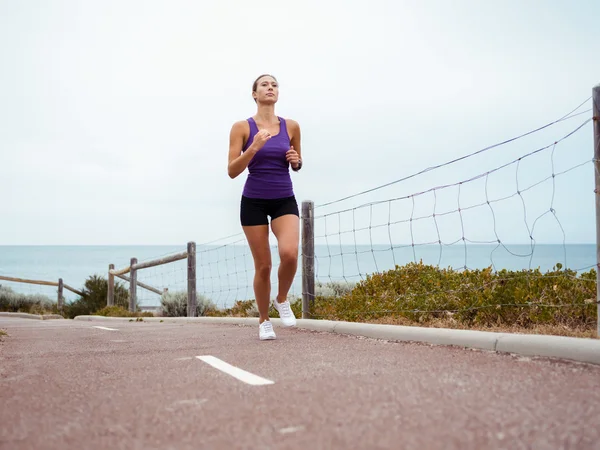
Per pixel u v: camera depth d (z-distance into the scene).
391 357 3.96
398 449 1.94
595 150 4.12
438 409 2.43
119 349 5.06
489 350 4.16
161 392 2.99
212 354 4.44
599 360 3.44
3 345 5.68
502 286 5.88
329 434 2.13
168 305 13.90
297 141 5.43
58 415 2.58
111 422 2.43
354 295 7.60
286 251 5.05
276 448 2.00
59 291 22.25
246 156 4.73
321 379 3.16
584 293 5.35
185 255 12.59
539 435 2.06
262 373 3.44
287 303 5.55
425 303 6.48
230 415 2.46
